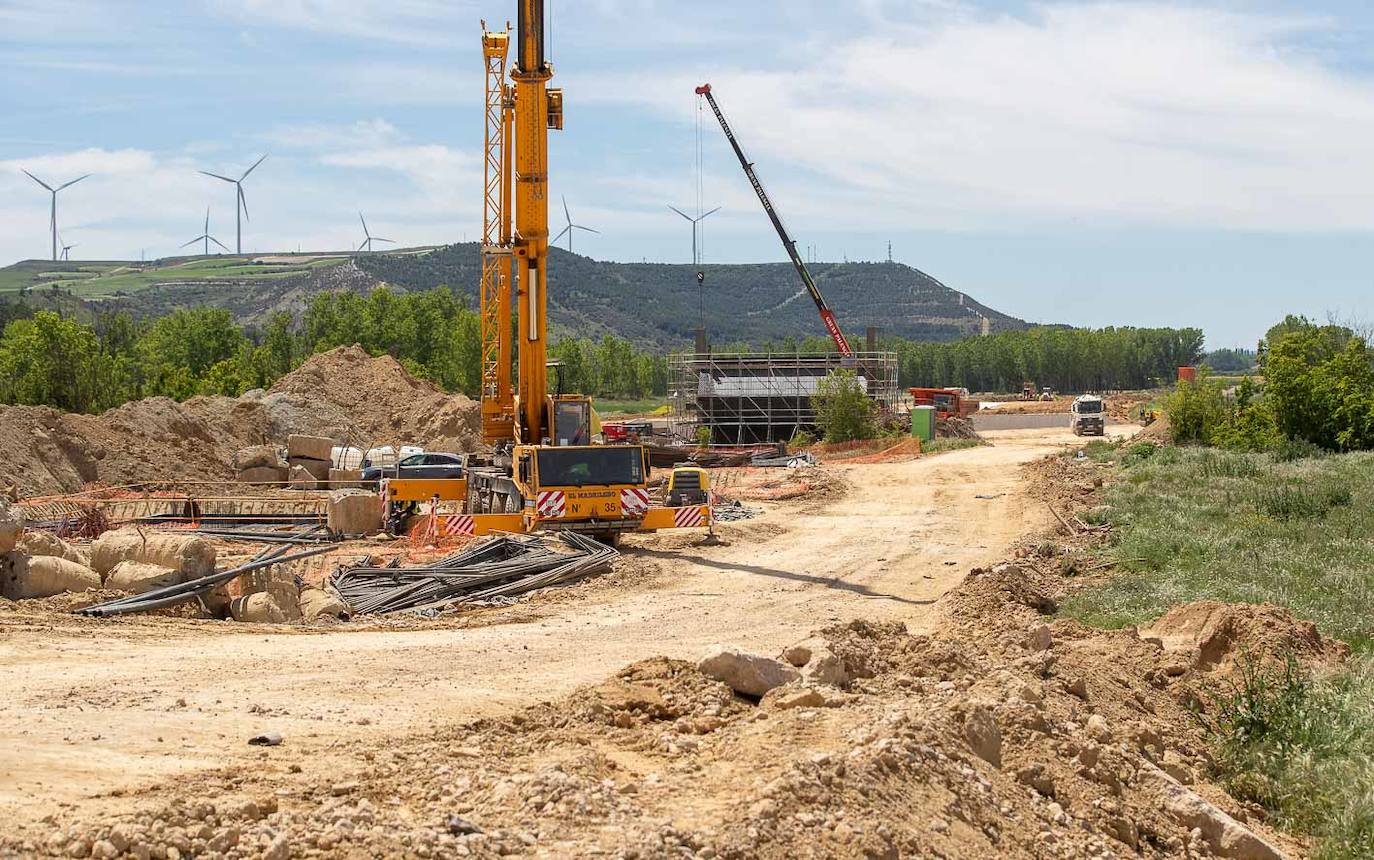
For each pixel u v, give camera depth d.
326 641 16.78
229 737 10.12
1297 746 12.46
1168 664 15.22
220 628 17.56
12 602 18.05
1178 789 10.59
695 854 7.08
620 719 10.91
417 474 38.91
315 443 47.66
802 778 7.93
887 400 91.69
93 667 13.71
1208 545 25.34
